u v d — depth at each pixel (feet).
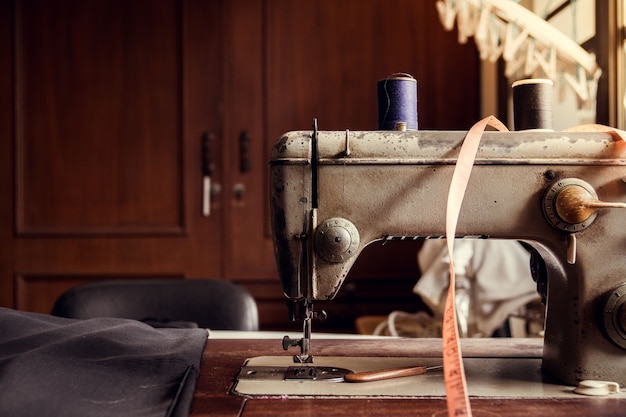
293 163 3.23
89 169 12.12
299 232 3.25
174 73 12.14
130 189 12.14
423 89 12.14
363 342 4.22
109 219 12.14
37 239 12.12
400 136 3.25
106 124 12.12
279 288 12.19
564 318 3.28
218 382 3.21
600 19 6.91
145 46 12.12
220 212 12.15
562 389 3.13
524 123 3.45
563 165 3.25
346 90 12.16
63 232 12.08
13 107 12.09
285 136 3.28
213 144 12.16
